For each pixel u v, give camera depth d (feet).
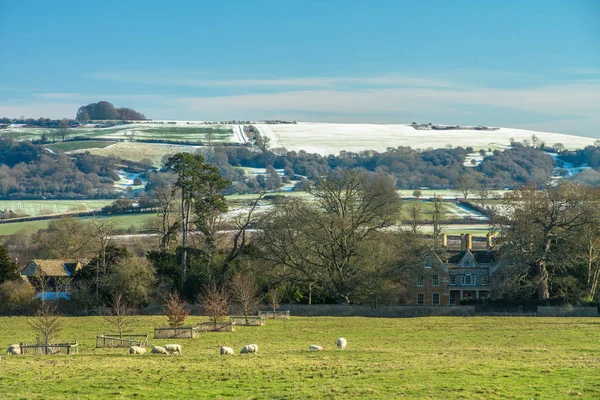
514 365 211.41
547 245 467.93
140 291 467.11
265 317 428.56
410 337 326.85
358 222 494.18
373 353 249.14
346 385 179.42
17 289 477.77
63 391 176.45
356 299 490.08
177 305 378.12
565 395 167.22
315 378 190.08
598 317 429.38
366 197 498.28
